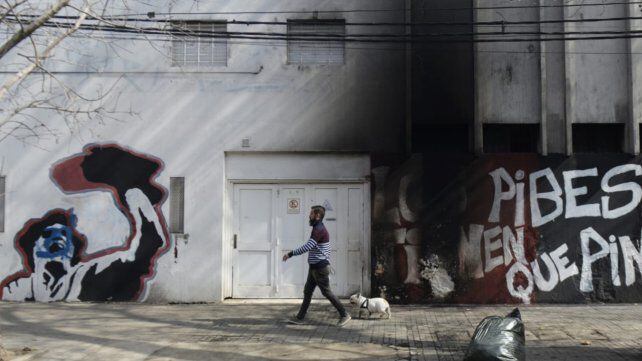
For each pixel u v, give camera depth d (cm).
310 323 965
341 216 1164
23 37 776
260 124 1160
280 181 1171
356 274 1153
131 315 1030
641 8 1115
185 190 1160
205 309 1085
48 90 1172
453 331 899
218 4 1174
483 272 1111
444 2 1137
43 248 1164
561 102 1125
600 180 1109
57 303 1143
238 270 1174
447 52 1130
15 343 833
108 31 1146
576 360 727
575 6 1123
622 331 880
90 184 1170
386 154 1134
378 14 1154
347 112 1148
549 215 1109
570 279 1105
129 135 1171
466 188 1119
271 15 1170
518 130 1160
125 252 1159
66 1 793
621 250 1102
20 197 1173
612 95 1119
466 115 1123
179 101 1170
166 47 1170
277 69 1163
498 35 1129
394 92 1141
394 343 830
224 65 1181
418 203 1123
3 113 1170
